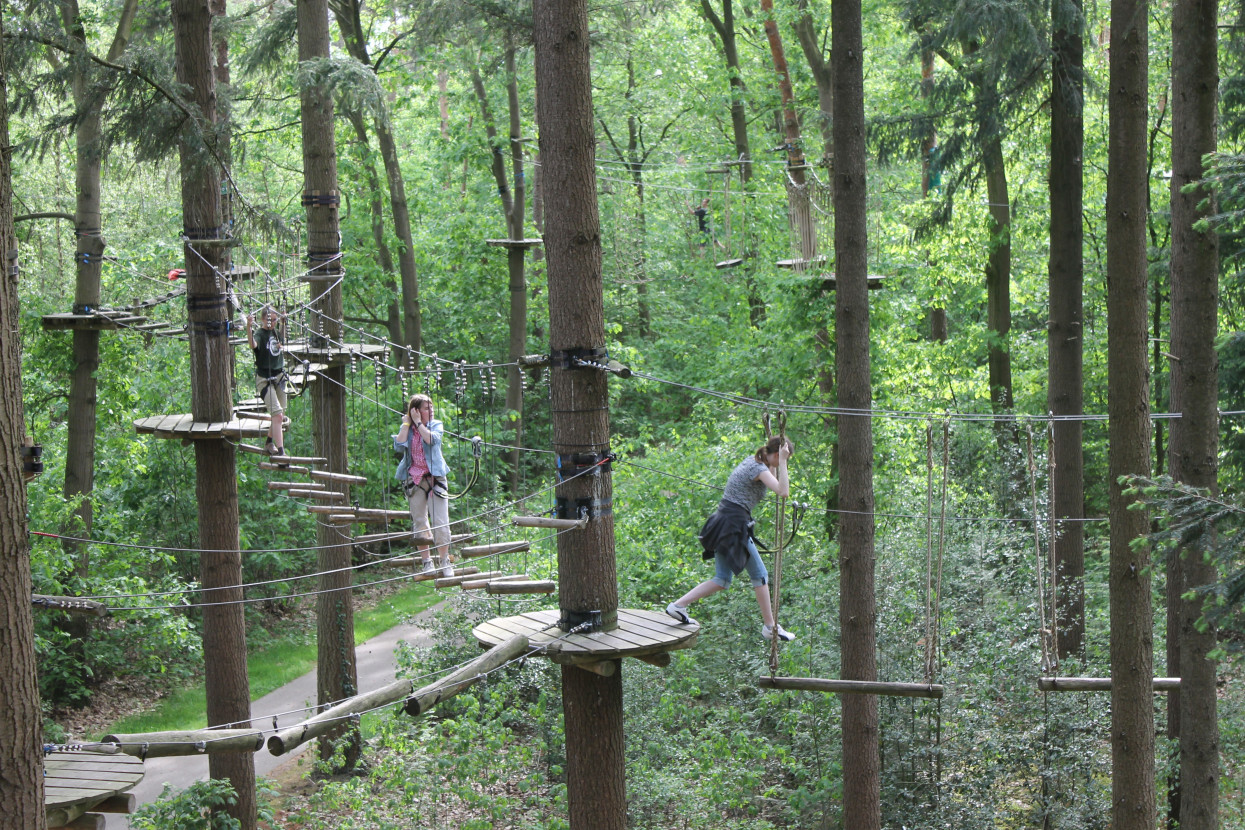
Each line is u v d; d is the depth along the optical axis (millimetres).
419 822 10422
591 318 8219
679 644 8070
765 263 20141
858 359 10328
